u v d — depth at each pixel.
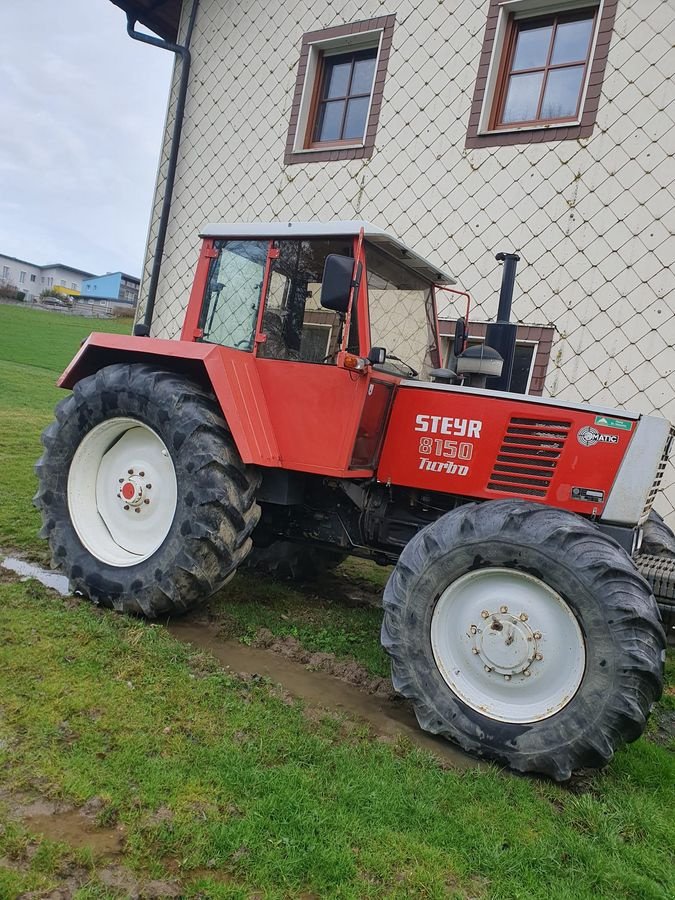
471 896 1.79
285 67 6.84
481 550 2.53
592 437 2.89
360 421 3.11
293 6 6.79
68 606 3.28
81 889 1.58
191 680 2.68
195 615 3.54
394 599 2.68
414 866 1.85
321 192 6.57
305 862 1.78
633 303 5.07
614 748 2.32
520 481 3.02
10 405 9.64
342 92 6.75
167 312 7.64
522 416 3.02
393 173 6.15
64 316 37.62
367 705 2.83
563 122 5.38
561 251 5.36
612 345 5.15
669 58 4.95
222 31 7.31
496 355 3.46
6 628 2.88
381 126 6.22
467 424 3.13
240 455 3.23
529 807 2.22
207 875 1.70
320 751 2.32
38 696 2.36
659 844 2.12
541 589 2.48
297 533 3.82
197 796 1.97
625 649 2.29
